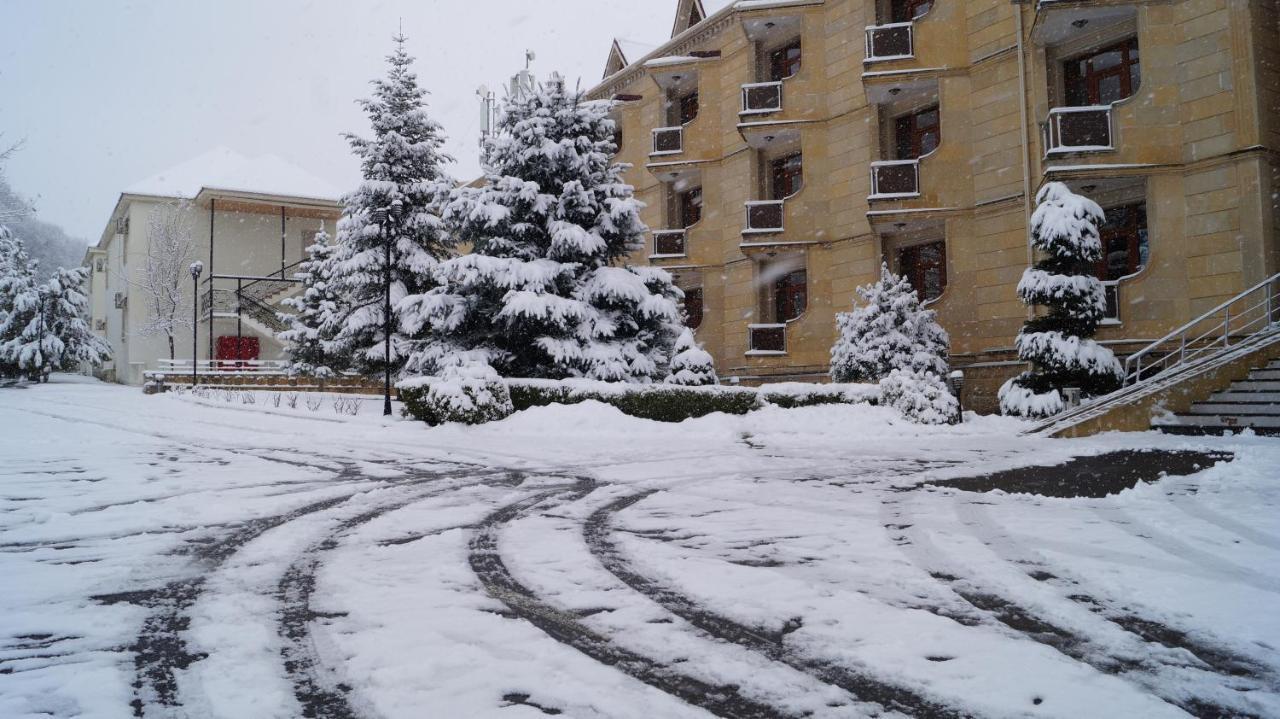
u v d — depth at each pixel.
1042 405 14.98
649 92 29.86
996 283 19.52
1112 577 4.54
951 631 3.67
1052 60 18.59
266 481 9.06
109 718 2.80
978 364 19.61
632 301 20.41
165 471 9.88
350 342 25.05
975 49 20.12
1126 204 17.52
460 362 19.47
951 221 20.45
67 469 9.99
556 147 20.48
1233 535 5.58
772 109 24.27
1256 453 9.62
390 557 5.28
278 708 2.88
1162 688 2.99
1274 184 15.31
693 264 27.27
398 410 21.55
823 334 23.36
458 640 3.59
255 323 40.12
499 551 5.43
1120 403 13.02
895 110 22.41
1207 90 15.77
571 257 20.66
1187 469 8.79
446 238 25.62
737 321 26.17
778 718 2.76
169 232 42.28
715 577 4.67
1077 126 16.77
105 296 56.50
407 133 25.97
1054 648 3.43
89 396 27.83
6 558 5.31
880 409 15.49
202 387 28.42
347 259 25.39
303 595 4.37
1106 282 16.59
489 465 10.65
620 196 21.78
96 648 3.54
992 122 19.73
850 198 22.95
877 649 3.43
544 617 3.93
